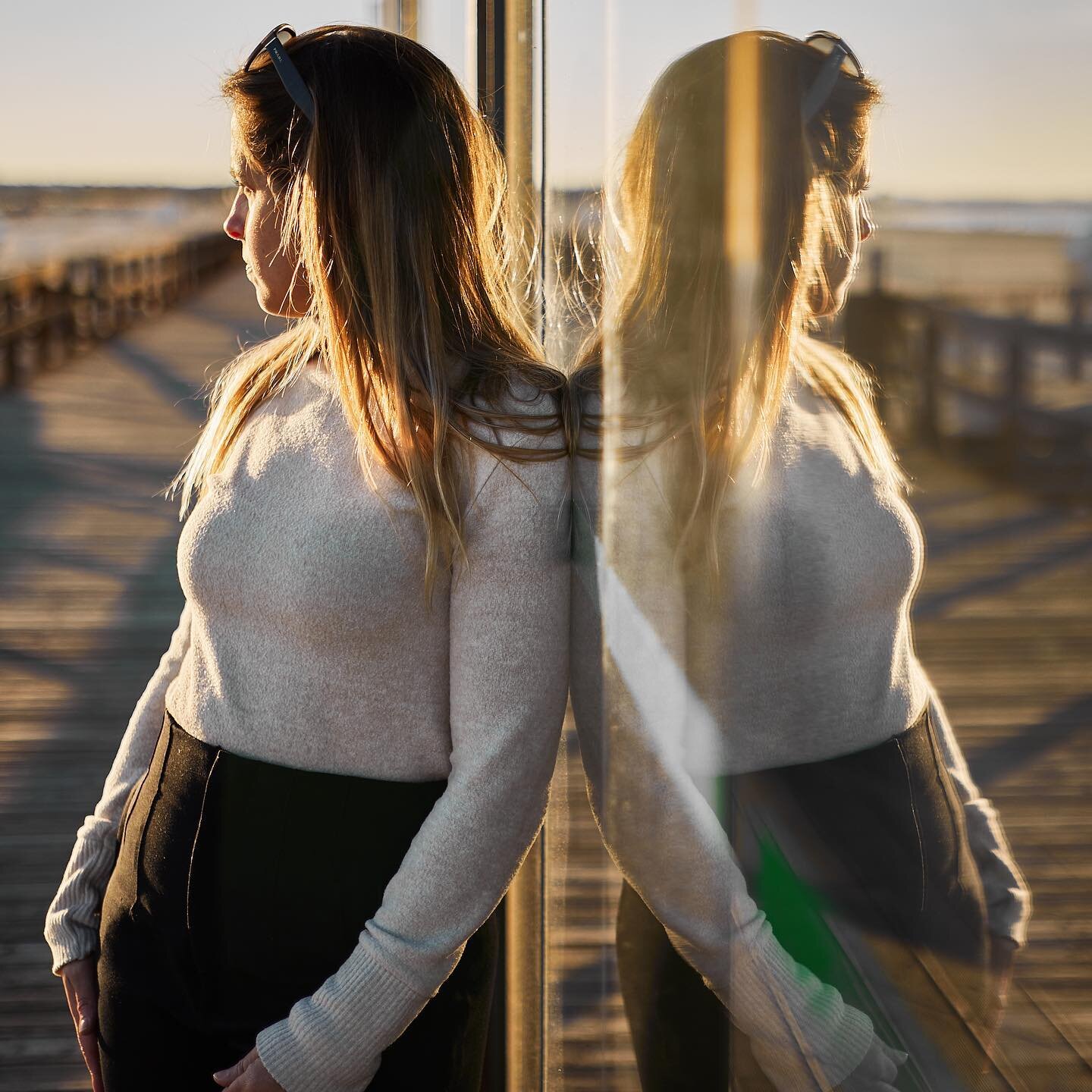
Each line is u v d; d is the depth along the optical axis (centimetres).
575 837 95
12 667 467
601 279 79
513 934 130
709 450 54
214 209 2830
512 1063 134
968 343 30
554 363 112
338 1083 96
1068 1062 26
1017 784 28
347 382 98
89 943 121
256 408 112
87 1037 119
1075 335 24
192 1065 107
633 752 70
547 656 94
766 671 48
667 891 64
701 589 56
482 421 94
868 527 38
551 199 112
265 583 100
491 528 94
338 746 101
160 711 123
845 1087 42
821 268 42
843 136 40
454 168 101
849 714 40
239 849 103
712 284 54
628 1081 75
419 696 101
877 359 37
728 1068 56
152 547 657
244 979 104
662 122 60
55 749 389
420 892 94
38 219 2506
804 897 46
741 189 50
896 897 36
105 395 1146
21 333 1239
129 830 112
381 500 97
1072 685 25
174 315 1892
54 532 674
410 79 100
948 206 31
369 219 97
